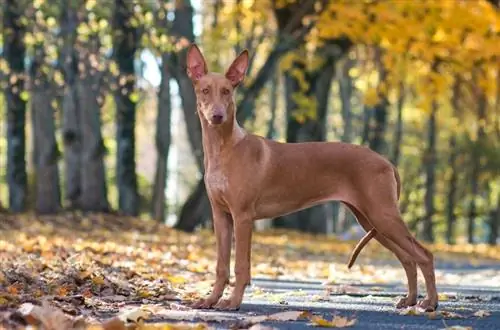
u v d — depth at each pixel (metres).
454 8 24.14
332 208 46.69
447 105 41.56
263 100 47.06
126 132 27.38
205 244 20.39
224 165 9.61
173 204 58.00
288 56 28.14
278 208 9.88
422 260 9.65
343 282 14.27
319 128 31.64
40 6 19.95
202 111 9.63
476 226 65.44
